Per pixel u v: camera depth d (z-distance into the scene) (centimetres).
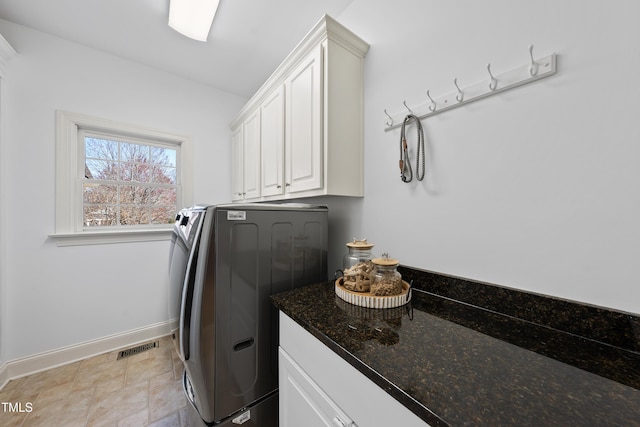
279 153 160
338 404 65
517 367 54
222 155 262
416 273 111
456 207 98
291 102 148
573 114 70
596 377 51
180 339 95
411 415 47
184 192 239
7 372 162
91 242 196
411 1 114
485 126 89
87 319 193
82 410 137
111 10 158
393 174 122
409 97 115
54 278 181
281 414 93
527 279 79
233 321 98
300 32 176
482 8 89
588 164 67
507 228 84
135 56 205
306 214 124
